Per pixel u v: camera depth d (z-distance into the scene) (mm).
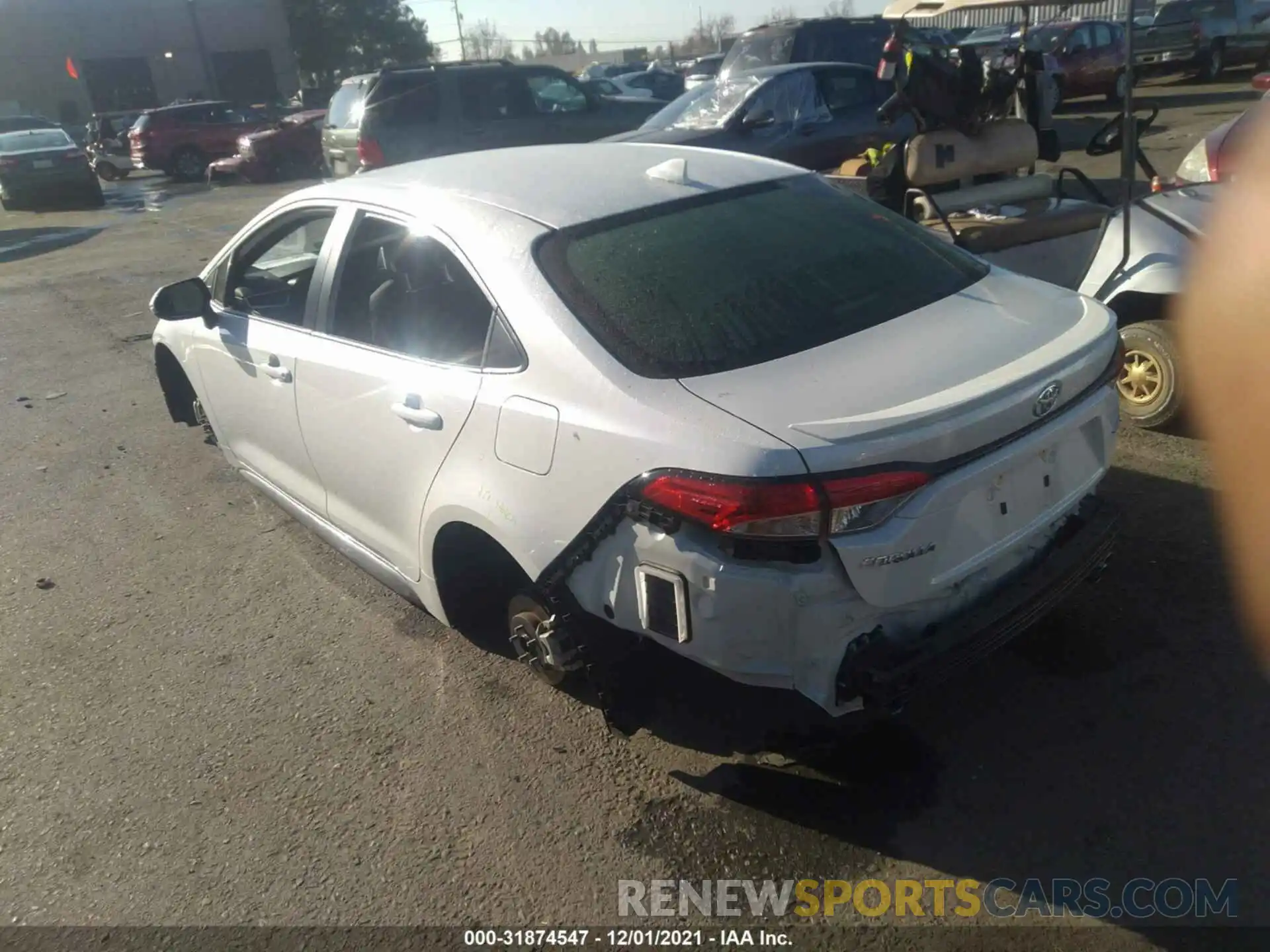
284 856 2990
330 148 14789
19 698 3904
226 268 4699
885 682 2494
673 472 2498
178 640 4215
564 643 3066
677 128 10555
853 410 2494
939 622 2713
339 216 3887
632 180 3529
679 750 3234
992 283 3336
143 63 47719
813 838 2854
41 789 3375
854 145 10555
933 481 2484
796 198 3584
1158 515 4254
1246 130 5539
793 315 2967
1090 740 3096
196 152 25734
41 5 45375
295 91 51531
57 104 46656
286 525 5219
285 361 4039
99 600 4613
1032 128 6324
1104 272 4906
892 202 6094
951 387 2584
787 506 2359
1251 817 2773
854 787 3010
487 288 3109
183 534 5211
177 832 3127
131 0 46969
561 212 3256
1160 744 3055
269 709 3686
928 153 5727
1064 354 2787
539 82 14453
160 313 4477
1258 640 3441
